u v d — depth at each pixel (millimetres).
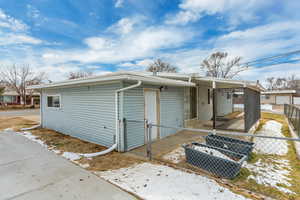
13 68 24766
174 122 7000
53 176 3121
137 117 5148
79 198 2408
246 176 3143
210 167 3223
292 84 37875
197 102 9289
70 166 3607
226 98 14305
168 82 5379
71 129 6656
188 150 3652
